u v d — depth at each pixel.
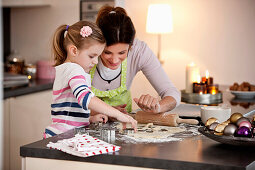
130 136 1.45
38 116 3.34
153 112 1.69
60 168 1.27
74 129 1.57
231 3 4.25
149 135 1.46
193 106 2.07
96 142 1.31
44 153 1.28
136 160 1.17
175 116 1.64
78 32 1.64
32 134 3.29
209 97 2.42
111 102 2.08
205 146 1.31
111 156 1.20
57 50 1.73
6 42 4.10
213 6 4.32
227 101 2.43
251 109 2.09
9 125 3.01
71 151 1.22
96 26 1.67
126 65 2.05
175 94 1.96
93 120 1.76
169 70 4.56
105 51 1.74
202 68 4.43
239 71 4.29
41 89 3.34
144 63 2.06
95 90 2.05
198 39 4.41
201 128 1.42
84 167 1.24
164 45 4.55
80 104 1.49
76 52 1.65
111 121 1.79
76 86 1.51
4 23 4.07
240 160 1.13
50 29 4.00
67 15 3.94
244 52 4.26
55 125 1.65
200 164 1.11
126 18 1.73
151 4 4.50
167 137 1.44
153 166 1.16
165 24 4.26
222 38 4.32
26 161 1.31
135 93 2.65
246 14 4.21
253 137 1.26
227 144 1.30
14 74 3.42
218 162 1.11
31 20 4.06
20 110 3.12
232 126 1.29
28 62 4.11
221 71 4.36
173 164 1.14
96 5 3.83
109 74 2.02
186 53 4.48
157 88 2.05
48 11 3.99
